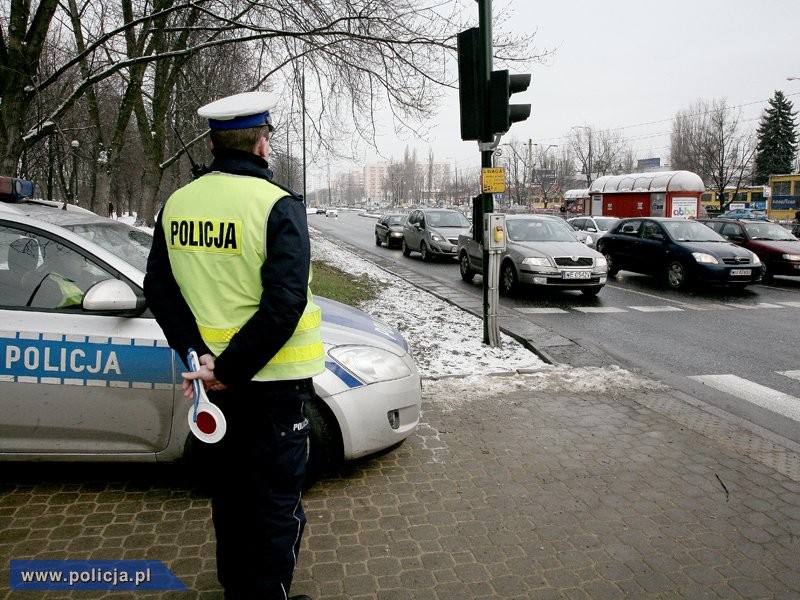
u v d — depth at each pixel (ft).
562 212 162.09
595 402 18.08
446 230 65.67
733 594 9.22
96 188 41.78
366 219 224.94
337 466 12.32
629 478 13.07
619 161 236.43
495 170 23.65
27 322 11.05
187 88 43.39
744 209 170.30
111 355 11.12
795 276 52.70
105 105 63.52
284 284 6.55
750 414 18.15
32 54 24.21
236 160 7.16
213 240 6.89
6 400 11.03
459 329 28.07
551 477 13.05
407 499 11.98
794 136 213.66
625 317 33.86
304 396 7.35
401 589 9.20
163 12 25.30
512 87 22.71
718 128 163.94
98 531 10.52
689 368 23.27
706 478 13.14
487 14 22.03
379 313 31.24
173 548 10.05
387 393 12.54
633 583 9.45
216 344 6.89
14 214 11.62
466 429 15.71
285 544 7.27
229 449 7.14
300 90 34.86
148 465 12.81
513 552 10.23
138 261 12.48
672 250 45.11
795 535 10.91
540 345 25.20
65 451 11.35
